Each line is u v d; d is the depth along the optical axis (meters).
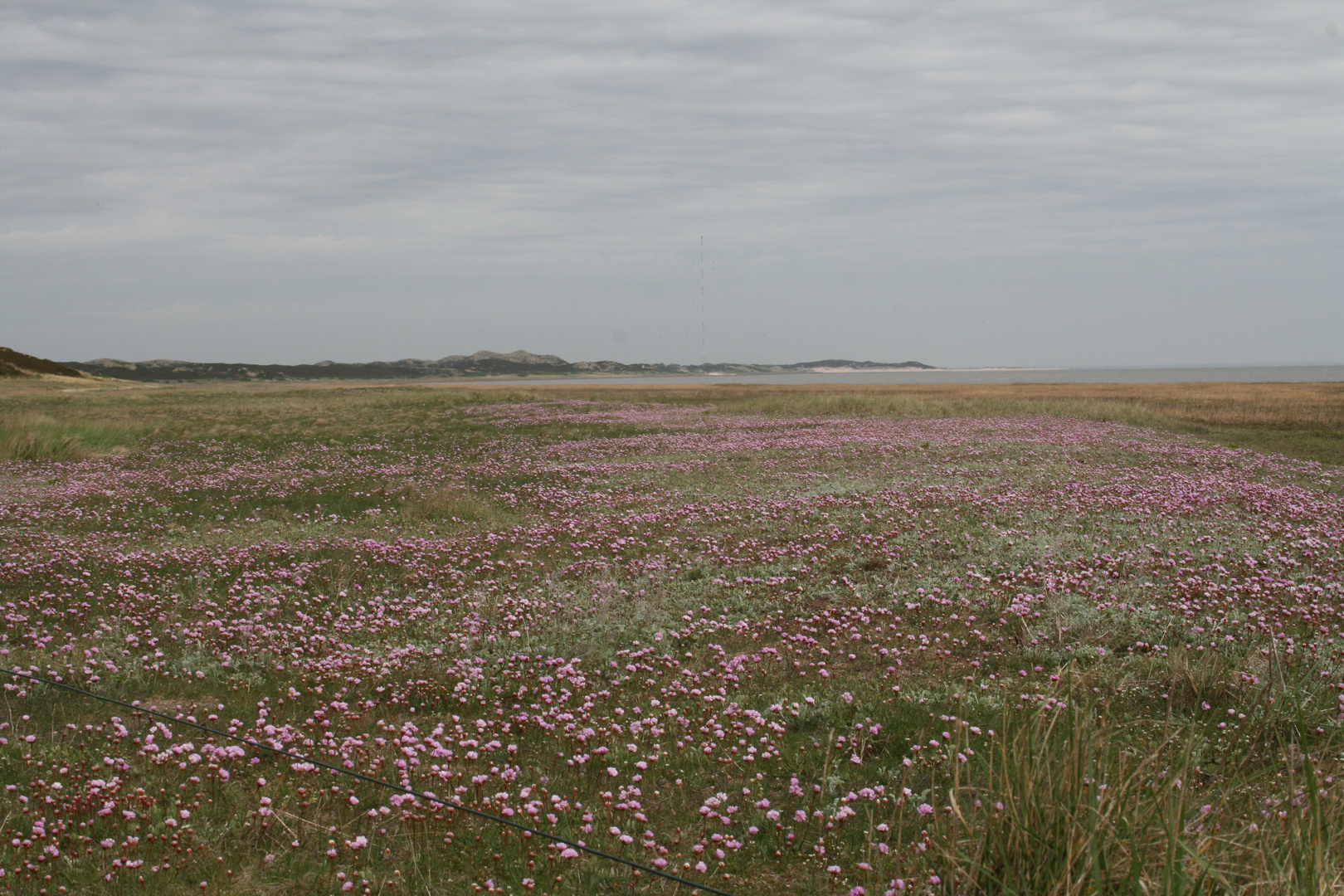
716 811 4.88
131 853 4.36
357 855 4.48
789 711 6.42
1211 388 62.09
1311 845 3.53
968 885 3.75
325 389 83.19
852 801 5.05
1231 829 4.09
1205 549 10.85
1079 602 8.66
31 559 11.65
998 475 18.47
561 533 13.65
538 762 5.77
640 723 5.99
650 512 14.95
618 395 62.06
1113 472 18.36
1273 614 8.11
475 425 35.41
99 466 22.86
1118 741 5.38
